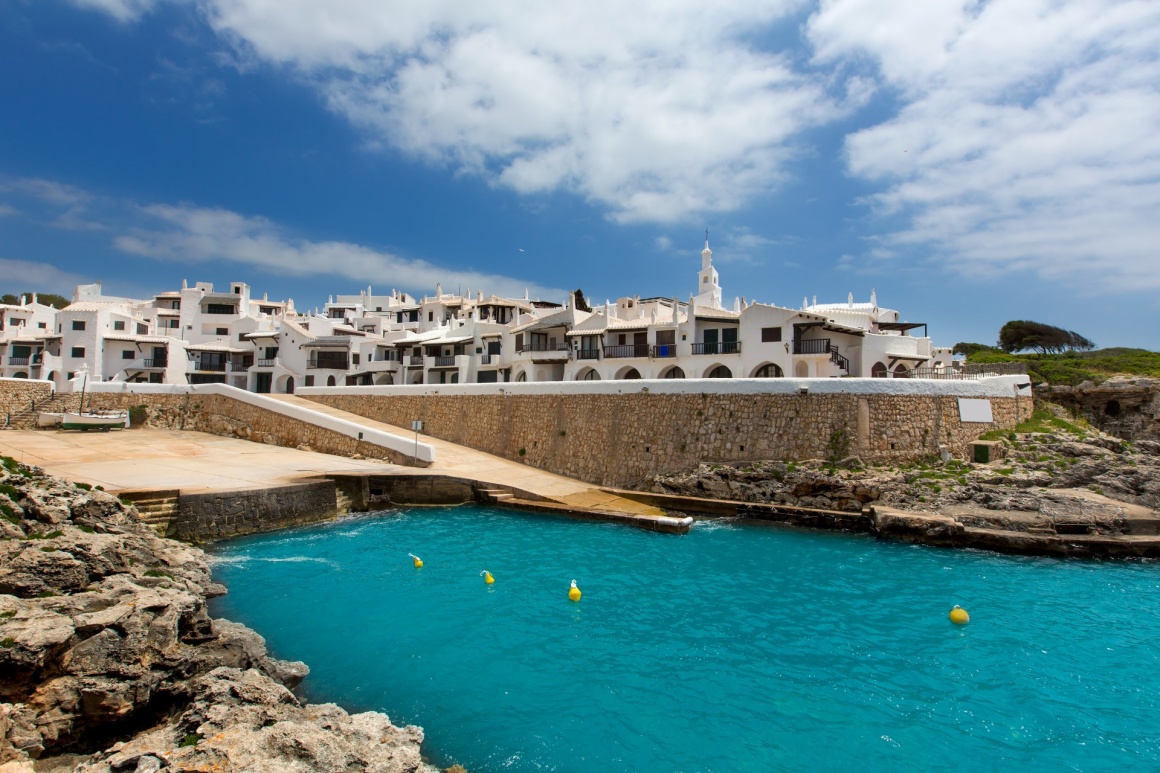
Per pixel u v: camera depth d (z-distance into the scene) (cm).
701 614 1942
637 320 5909
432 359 6694
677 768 1182
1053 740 1302
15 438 4162
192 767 881
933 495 2998
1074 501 2852
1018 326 7625
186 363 7381
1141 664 1641
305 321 8338
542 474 3928
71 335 6725
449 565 2386
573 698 1432
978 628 1861
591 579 2247
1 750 977
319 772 931
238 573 2244
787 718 1365
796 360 4531
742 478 3322
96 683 1142
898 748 1263
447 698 1420
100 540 1658
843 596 2112
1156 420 3953
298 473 3316
